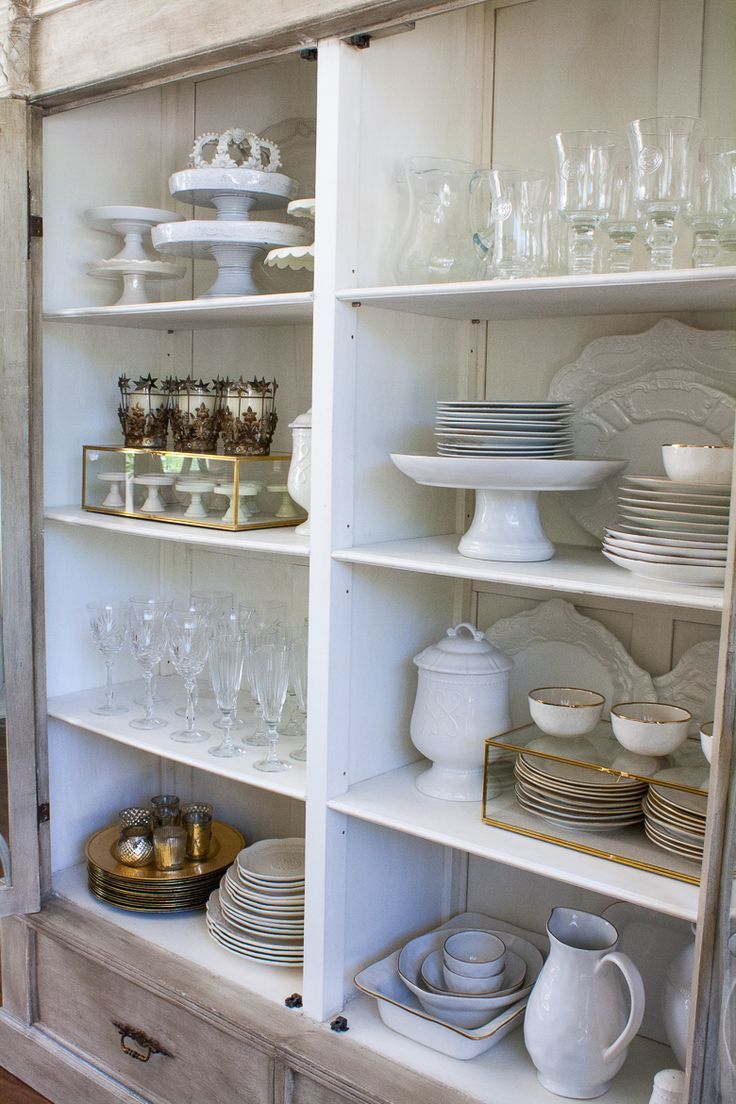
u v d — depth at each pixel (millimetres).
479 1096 1663
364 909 1945
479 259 1783
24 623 2262
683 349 1756
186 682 2242
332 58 1676
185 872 2314
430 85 1870
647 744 1605
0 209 2148
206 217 2492
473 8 1942
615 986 1655
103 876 2318
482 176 1730
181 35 1841
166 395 2348
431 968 1915
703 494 1451
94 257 2432
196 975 2020
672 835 1545
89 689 2572
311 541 1803
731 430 1710
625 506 1549
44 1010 2307
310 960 1870
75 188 2361
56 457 2426
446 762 1843
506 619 2010
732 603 1286
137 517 2256
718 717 1305
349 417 1786
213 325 2408
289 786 1902
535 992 1691
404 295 1636
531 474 1602
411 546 1852
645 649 1858
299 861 2236
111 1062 2166
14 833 2277
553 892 2035
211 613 2256
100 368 2492
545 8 1884
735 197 1455
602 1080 1641
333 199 1698
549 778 1658
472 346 2029
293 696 2443
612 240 1589
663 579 1484
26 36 2102
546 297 1606
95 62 1998
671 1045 1682
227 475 2080
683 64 1725
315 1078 1741
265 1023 1856
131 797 2676
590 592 1488
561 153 1557
